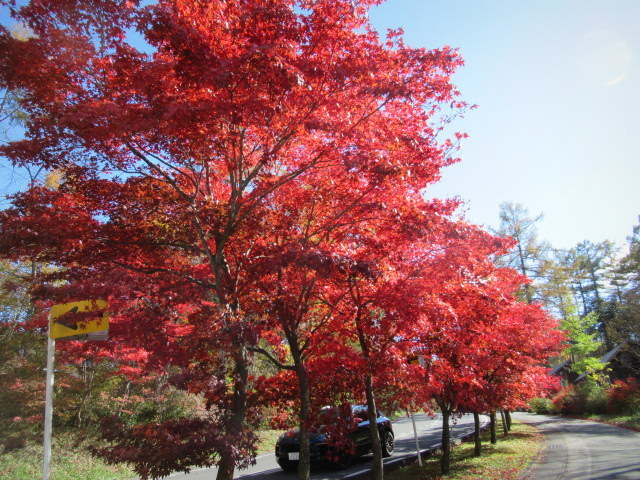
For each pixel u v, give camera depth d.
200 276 7.35
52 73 5.28
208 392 5.31
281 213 6.92
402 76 5.68
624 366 32.91
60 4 4.96
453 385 9.30
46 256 6.17
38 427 13.90
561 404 28.31
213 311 5.56
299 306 6.67
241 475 11.24
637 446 12.23
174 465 4.93
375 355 6.82
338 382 6.91
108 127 5.22
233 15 5.08
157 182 6.93
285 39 5.03
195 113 5.10
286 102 5.32
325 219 7.10
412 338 7.39
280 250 5.89
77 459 12.30
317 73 5.14
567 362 43.03
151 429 5.05
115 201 6.50
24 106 5.77
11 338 13.62
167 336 5.71
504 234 37.38
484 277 7.25
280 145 5.94
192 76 4.95
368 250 6.54
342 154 5.86
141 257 6.95
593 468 9.14
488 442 15.38
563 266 39.16
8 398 12.98
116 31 5.19
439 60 5.62
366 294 6.98
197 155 5.91
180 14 5.10
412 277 6.87
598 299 52.12
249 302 6.35
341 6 5.10
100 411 15.54
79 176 6.20
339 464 11.66
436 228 6.11
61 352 12.17
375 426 7.53
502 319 9.05
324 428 6.91
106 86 5.51
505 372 10.97
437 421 28.11
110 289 5.42
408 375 6.95
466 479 8.70
